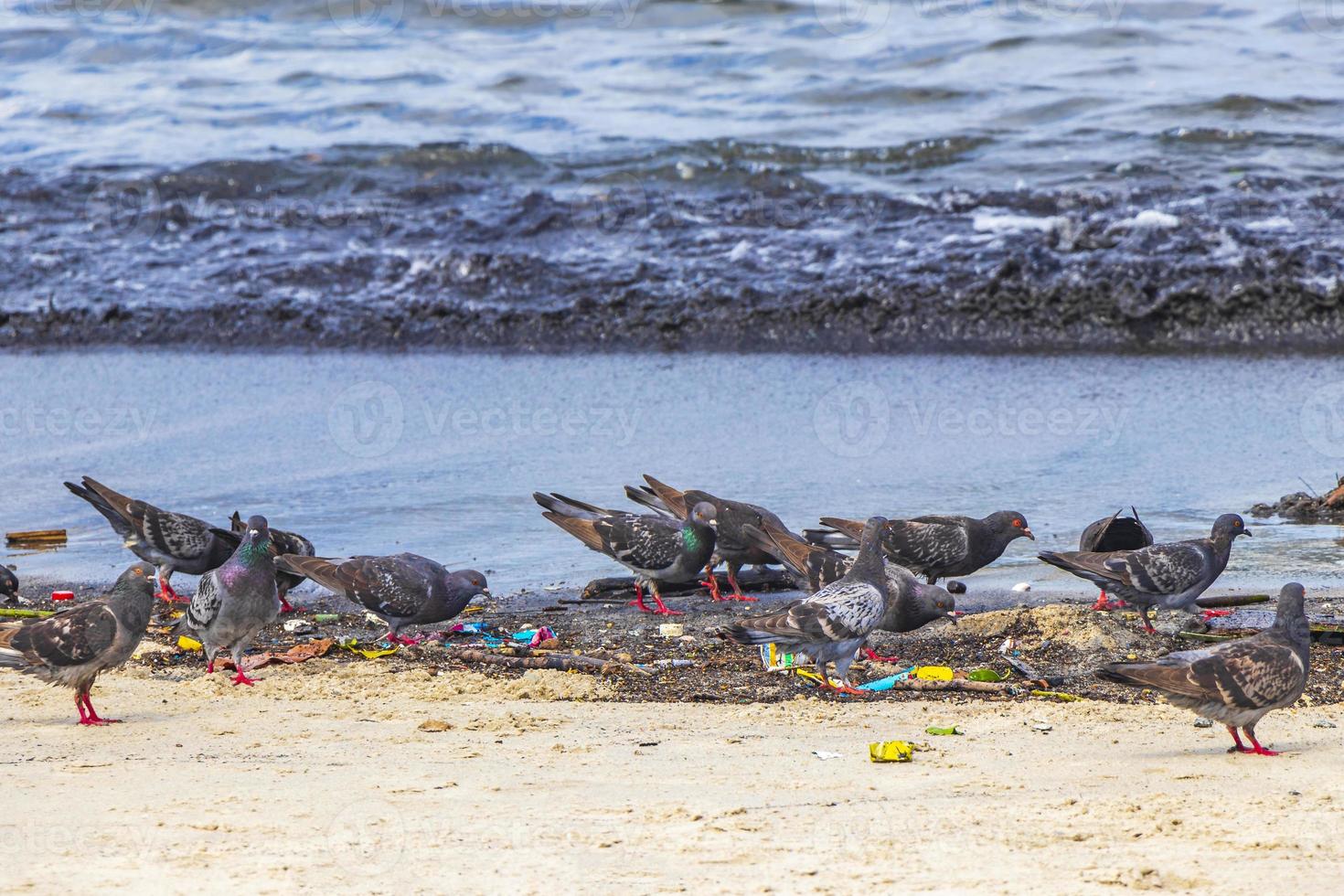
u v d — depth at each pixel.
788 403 21.53
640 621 13.45
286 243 29.59
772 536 13.38
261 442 20.11
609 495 17.16
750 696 10.95
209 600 11.15
